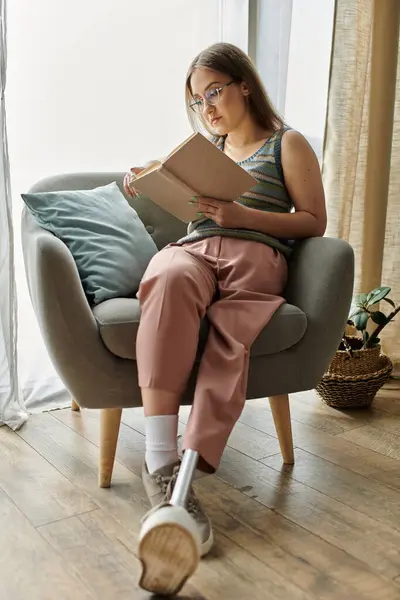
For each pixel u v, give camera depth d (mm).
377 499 1456
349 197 2279
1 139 1827
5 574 1175
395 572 1173
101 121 2160
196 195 1509
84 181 1887
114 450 1515
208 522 1221
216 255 1551
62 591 1124
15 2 1986
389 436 1838
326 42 2428
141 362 1275
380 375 2039
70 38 2074
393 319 2441
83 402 1412
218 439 1220
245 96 1697
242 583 1141
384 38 2256
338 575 1163
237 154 1731
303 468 1623
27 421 1957
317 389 2086
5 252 1877
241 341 1366
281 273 1564
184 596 1106
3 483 1545
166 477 1209
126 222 1763
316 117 2463
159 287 1308
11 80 2010
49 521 1363
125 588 1130
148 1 2176
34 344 2135
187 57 2279
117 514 1391
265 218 1563
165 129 2277
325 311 1483
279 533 1312
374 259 2385
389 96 2285
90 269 1595
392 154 2354
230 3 2324
